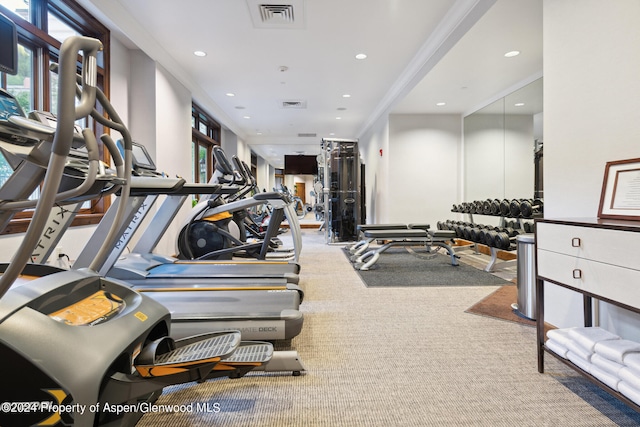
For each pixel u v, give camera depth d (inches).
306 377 62.9
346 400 55.5
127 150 46.6
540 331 64.8
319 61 177.8
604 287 51.1
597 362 52.0
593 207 74.9
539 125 165.0
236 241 153.7
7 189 42.8
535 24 121.9
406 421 50.1
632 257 46.9
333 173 262.1
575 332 57.7
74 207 69.4
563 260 59.1
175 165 184.7
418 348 75.2
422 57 167.6
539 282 65.2
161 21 140.2
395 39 153.4
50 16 120.4
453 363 68.3
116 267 103.9
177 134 187.0
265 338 69.2
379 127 272.5
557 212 84.5
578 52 78.5
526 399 55.9
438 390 58.5
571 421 50.2
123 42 149.2
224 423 49.6
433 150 243.6
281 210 148.2
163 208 119.4
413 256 198.4
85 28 129.9
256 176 519.2
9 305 34.8
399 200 243.3
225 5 128.0
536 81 167.0
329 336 81.8
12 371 32.7
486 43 135.6
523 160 177.5
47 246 67.3
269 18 137.1
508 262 156.4
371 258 169.9
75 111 31.8
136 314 45.1
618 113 69.5
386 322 91.1
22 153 39.9
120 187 58.6
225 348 49.7
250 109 272.8
